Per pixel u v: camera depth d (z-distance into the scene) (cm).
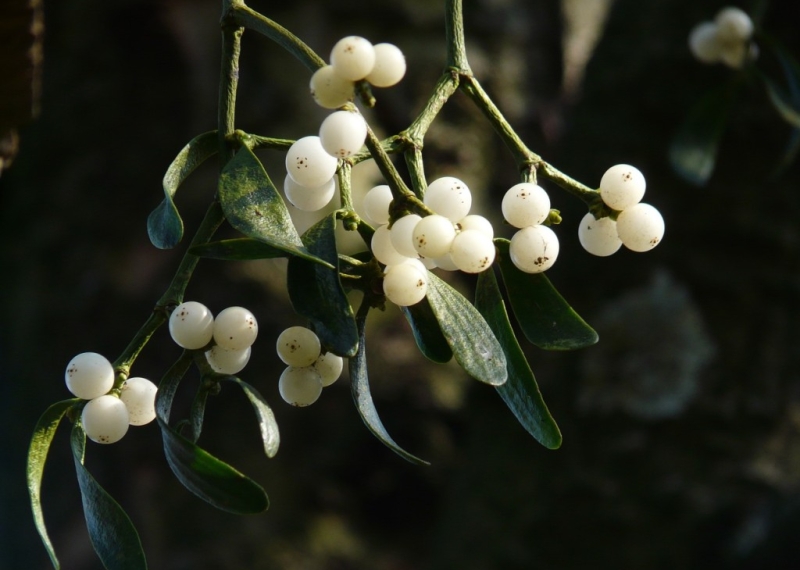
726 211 102
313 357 42
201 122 139
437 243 40
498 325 43
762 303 101
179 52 140
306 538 129
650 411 102
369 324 138
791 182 101
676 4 108
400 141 43
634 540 101
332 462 136
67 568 127
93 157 138
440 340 44
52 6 142
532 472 109
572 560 104
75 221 136
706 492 99
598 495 102
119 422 41
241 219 40
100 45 140
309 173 42
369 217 44
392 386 138
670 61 107
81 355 42
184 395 127
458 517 115
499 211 149
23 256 137
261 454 131
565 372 107
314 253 40
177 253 134
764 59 99
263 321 131
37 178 140
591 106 113
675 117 107
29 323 133
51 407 42
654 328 103
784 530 95
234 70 43
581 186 43
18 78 55
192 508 127
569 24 169
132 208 136
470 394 122
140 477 128
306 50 41
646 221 43
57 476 131
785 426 99
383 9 146
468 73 44
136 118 139
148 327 42
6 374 134
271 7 142
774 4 100
